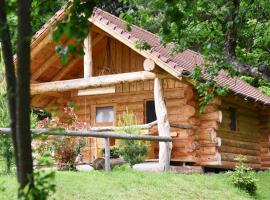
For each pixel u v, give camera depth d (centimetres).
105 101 1667
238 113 1716
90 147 1639
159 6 545
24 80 281
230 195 1159
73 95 1723
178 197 1062
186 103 1492
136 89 1617
